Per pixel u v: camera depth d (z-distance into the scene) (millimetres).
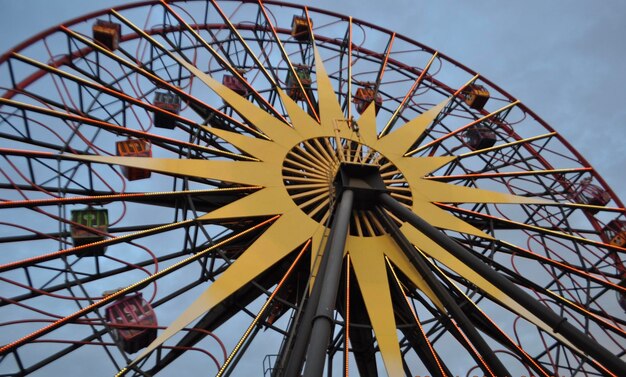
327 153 22453
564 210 25016
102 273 18578
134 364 15656
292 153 22031
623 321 22031
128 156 20734
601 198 26750
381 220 20281
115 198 18844
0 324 15648
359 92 28297
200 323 18875
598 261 23984
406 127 24953
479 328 20734
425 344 19359
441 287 17578
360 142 22719
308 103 25516
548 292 21016
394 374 16359
